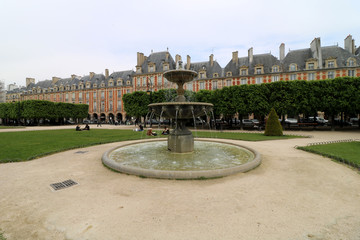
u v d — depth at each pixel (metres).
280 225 3.08
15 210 3.62
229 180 5.20
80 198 4.12
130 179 5.29
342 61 36.72
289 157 8.09
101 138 15.18
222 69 46.59
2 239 2.73
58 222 3.19
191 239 2.71
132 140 13.98
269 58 42.50
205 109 7.99
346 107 21.53
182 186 4.75
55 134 18.69
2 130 24.91
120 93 55.44
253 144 11.95
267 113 24.91
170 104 7.46
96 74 62.47
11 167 6.66
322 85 22.53
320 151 8.91
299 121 34.56
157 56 51.53
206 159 7.38
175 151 8.57
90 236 2.81
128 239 2.73
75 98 62.06
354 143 11.70
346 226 3.06
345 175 5.71
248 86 25.36
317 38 38.00
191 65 49.53
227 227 3.01
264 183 5.01
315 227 3.03
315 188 4.70
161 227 3.02
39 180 5.29
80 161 7.51
